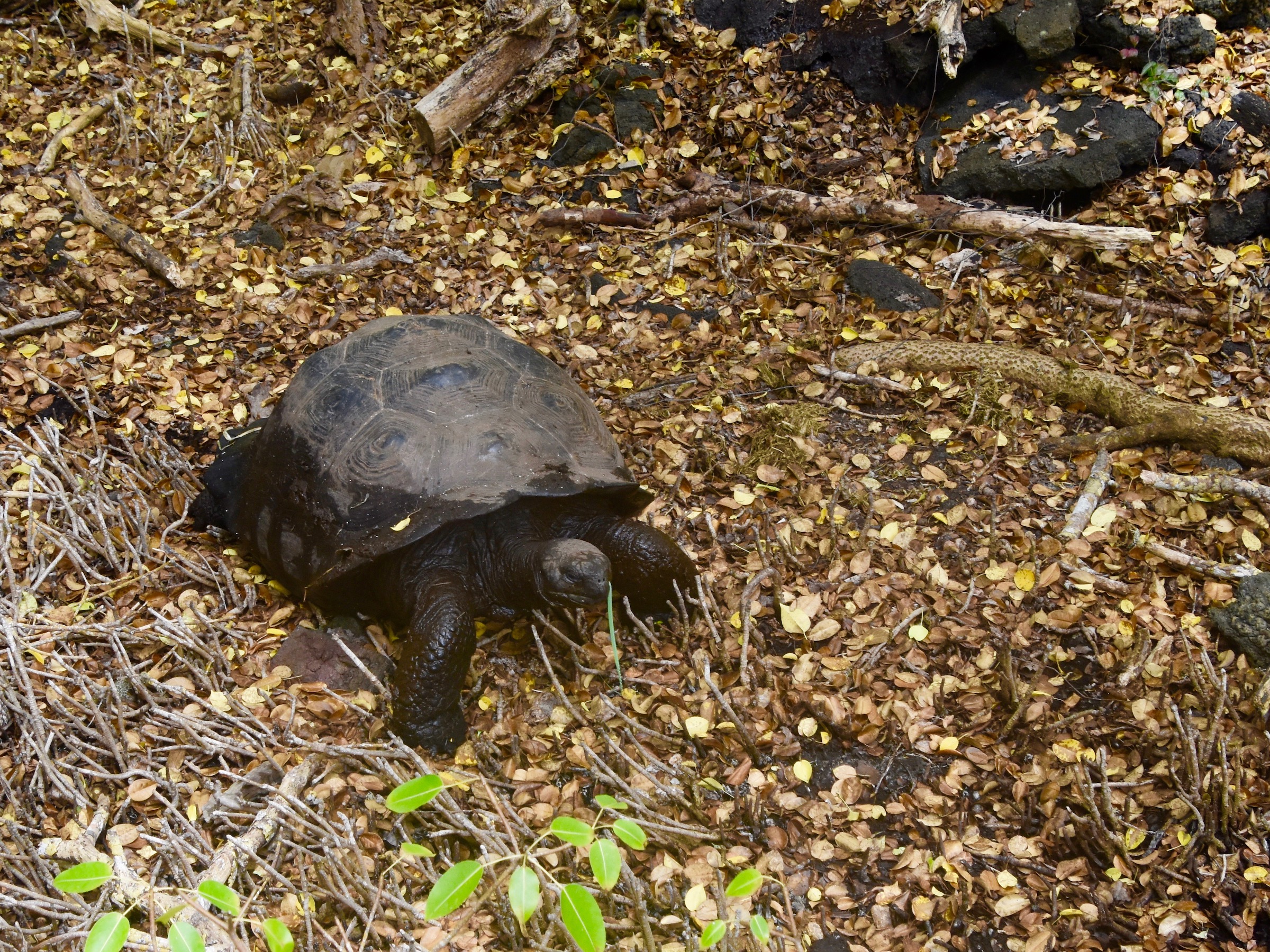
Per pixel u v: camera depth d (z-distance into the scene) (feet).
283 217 20.66
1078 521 14.08
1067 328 17.97
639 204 21.33
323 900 9.59
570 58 22.63
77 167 21.74
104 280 18.61
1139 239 18.76
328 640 12.28
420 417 11.75
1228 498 14.34
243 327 18.24
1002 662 12.15
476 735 11.26
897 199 20.76
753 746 11.16
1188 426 15.08
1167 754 11.25
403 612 11.75
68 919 9.34
